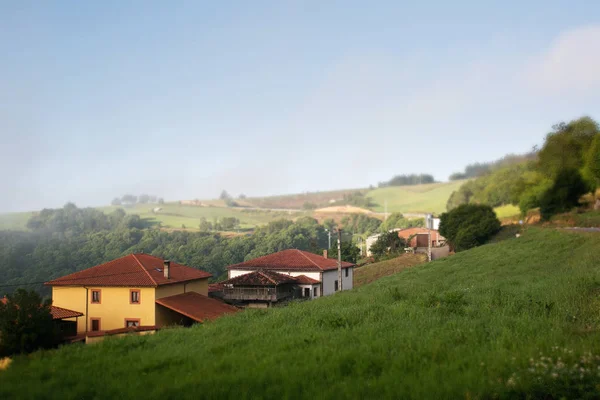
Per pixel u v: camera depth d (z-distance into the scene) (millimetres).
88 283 38406
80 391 12852
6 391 13438
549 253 40156
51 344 25125
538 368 11203
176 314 39906
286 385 11773
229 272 59812
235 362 14320
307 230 141375
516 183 81125
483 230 67875
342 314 20750
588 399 10016
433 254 72812
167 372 13852
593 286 21469
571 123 68875
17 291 25031
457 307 20578
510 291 24188
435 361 13078
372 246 93188
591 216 60375
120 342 19750
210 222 179000
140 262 42156
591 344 13133
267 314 24703
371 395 10883
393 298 25953
